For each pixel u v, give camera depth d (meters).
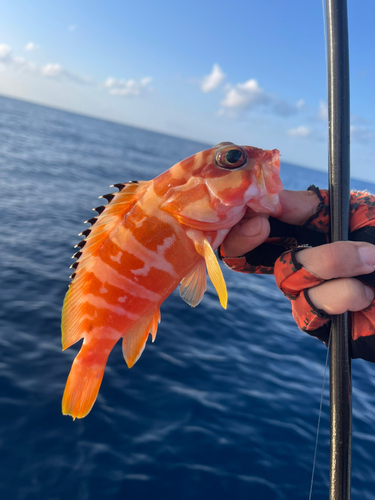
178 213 0.24
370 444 0.80
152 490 0.62
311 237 0.25
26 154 4.90
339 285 0.21
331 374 0.22
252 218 0.24
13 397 0.74
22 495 0.57
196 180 0.24
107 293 0.27
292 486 0.67
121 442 0.70
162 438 0.73
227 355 1.07
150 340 1.07
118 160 6.80
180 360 1.00
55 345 0.94
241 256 0.26
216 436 0.75
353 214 0.25
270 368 1.04
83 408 0.26
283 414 0.85
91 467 0.63
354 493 0.68
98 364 0.27
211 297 1.52
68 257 1.57
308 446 0.77
